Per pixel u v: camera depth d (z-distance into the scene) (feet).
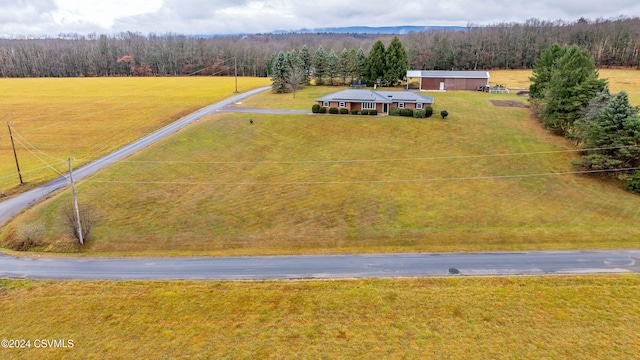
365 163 155.74
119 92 303.89
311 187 138.31
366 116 204.85
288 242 111.04
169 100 267.39
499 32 460.55
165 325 78.18
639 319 78.28
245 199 131.13
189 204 127.65
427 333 75.66
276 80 281.54
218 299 85.35
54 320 79.41
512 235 112.06
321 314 80.84
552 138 177.06
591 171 146.41
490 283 89.81
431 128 187.73
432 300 84.33
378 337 74.95
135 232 114.01
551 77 195.52
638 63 385.09
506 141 173.47
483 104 231.50
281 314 80.94
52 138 191.62
